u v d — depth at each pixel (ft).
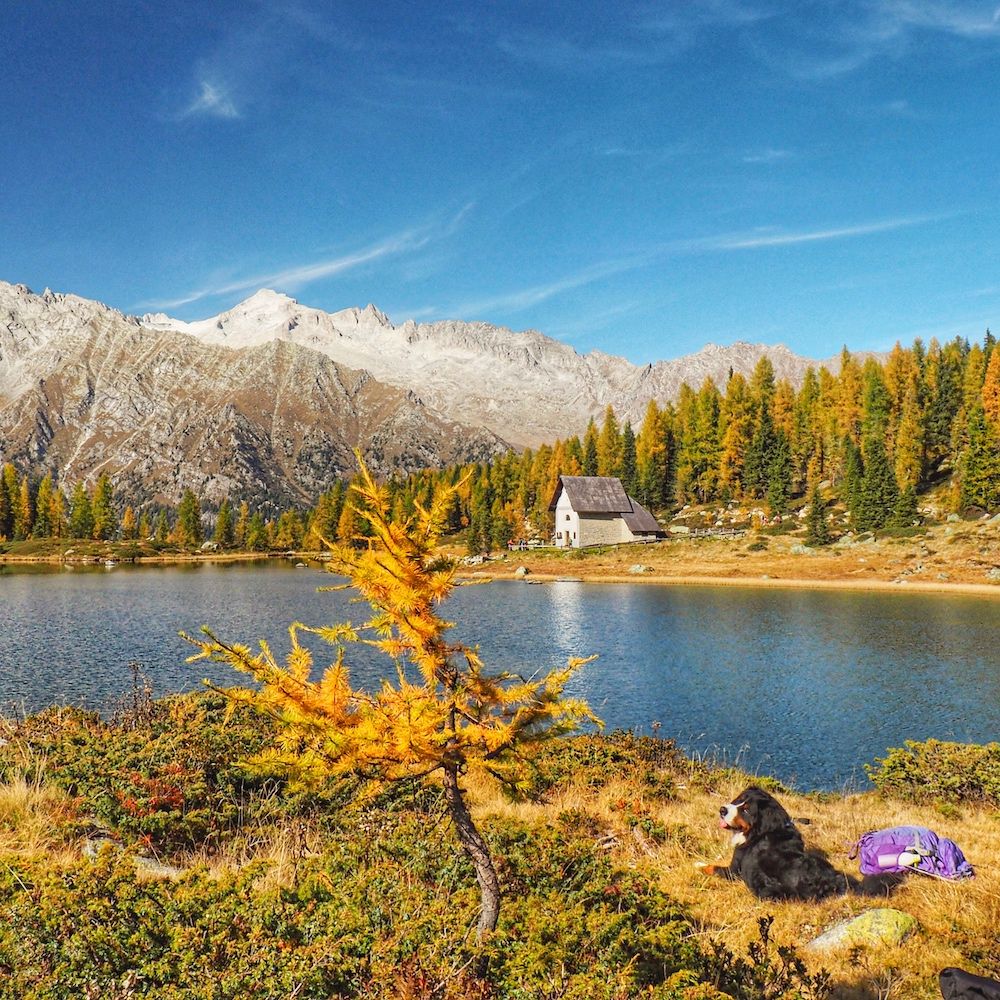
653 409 410.93
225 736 40.63
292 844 29.86
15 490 511.81
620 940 18.35
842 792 53.42
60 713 48.93
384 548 17.57
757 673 101.30
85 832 29.07
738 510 352.90
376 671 97.14
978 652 113.50
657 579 241.55
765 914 24.99
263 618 163.84
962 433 333.83
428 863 25.50
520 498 444.96
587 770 47.21
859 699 86.53
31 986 15.85
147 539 534.37
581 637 134.10
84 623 154.71
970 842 35.19
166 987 15.49
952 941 22.11
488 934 18.12
